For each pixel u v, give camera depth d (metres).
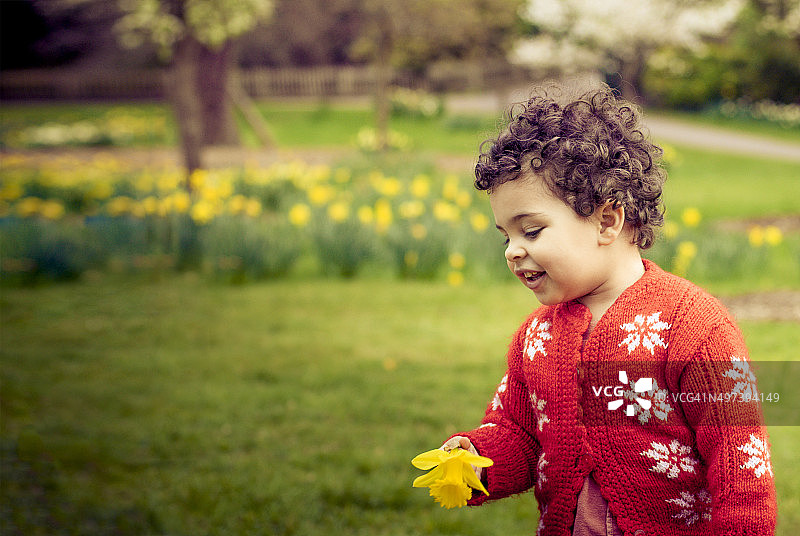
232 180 11.43
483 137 1.51
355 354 5.40
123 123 26.20
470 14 23.03
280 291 7.40
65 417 4.25
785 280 7.37
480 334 5.89
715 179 16.81
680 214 12.00
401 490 3.27
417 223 8.27
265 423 4.14
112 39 30.41
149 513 3.12
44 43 33.38
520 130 1.37
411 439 3.87
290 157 19.34
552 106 1.40
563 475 1.41
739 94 32.41
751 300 6.53
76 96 33.38
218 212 8.89
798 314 5.93
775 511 1.29
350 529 2.99
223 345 5.69
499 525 3.01
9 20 34.00
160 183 11.30
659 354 1.34
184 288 7.61
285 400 4.49
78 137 22.92
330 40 32.94
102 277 8.13
